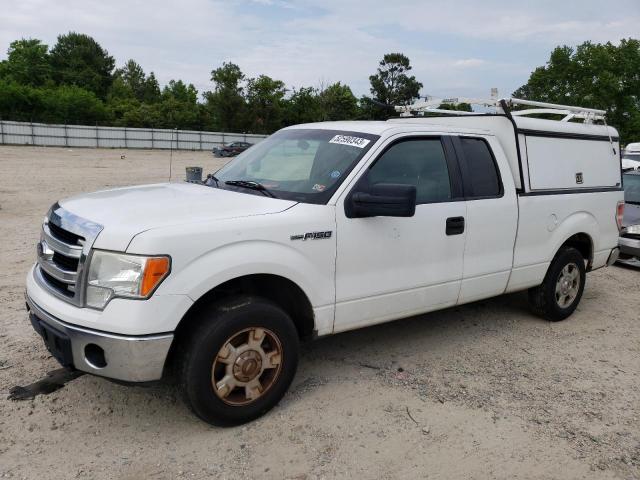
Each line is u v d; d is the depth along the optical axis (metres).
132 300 2.94
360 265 3.86
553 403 3.93
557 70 44.19
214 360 3.21
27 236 9.14
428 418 3.65
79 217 3.29
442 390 4.04
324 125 4.59
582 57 43.09
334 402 3.79
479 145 4.78
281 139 4.66
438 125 4.66
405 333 5.17
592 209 5.75
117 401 3.67
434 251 4.29
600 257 6.02
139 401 3.68
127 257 2.95
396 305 4.14
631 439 3.51
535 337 5.23
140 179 23.84
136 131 59.41
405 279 4.14
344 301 3.82
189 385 3.18
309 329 3.82
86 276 3.02
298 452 3.21
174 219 3.20
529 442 3.42
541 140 5.23
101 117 70.19
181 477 2.95
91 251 3.01
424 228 4.18
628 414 3.83
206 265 3.11
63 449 3.14
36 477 2.89
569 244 5.86
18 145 53.50
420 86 71.44
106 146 58.25
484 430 3.54
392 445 3.33
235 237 3.24
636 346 5.12
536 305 5.58
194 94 90.69
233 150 47.34
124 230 3.01
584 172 5.70
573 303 5.77
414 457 3.22
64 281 3.18
